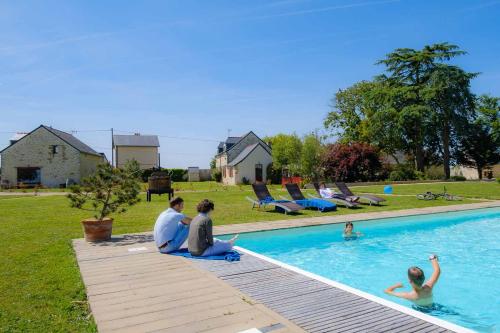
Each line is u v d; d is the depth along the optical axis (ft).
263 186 57.00
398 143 135.13
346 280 25.17
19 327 13.85
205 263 22.76
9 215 49.88
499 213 54.19
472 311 19.65
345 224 40.93
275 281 18.88
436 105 129.18
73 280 19.79
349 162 115.55
